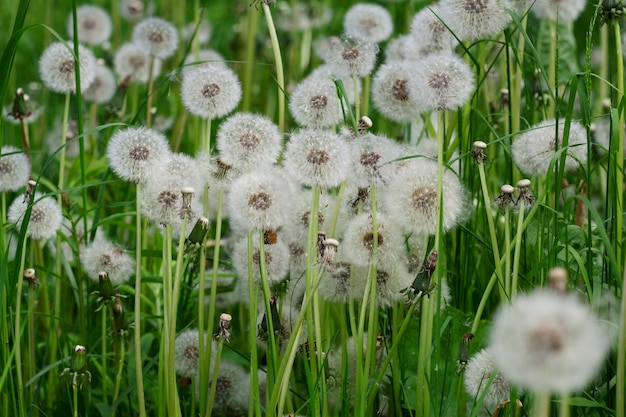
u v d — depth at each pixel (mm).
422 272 1385
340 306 1485
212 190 1583
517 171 1624
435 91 1421
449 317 1423
